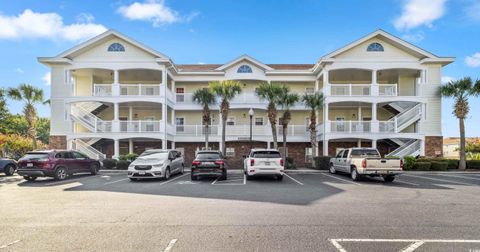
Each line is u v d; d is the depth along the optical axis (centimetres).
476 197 1069
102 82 2995
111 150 2878
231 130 2792
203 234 607
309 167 2642
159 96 2570
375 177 1777
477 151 4088
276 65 3241
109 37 2633
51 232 625
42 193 1164
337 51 2600
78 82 2870
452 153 4956
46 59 2594
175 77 2938
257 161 1570
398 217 754
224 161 1617
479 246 539
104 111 2920
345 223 694
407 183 1493
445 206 901
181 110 2986
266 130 2784
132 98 2559
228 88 2398
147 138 2580
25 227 664
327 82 2630
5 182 1548
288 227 658
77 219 736
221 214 784
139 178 1692
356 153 1764
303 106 2895
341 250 516
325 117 2575
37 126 5903
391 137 2525
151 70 2703
